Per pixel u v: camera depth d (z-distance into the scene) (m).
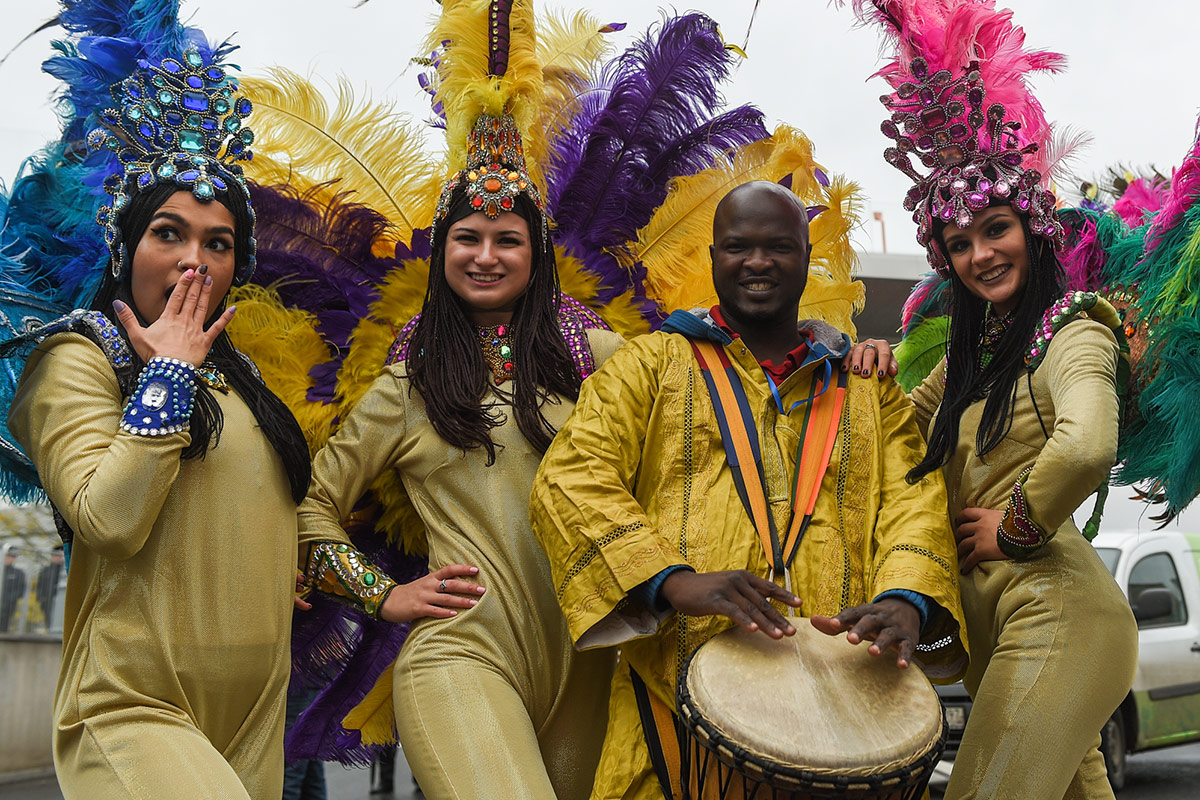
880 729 2.12
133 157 2.67
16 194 2.94
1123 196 3.48
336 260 3.34
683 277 3.50
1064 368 2.66
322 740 3.32
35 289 2.93
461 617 2.73
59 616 9.07
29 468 2.80
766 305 2.60
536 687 2.76
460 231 2.93
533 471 2.86
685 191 3.51
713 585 2.25
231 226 2.68
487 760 2.52
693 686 2.23
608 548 2.37
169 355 2.42
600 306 3.36
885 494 2.56
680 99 3.50
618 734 2.49
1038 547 2.63
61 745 2.45
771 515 2.48
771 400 2.58
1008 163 2.84
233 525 2.54
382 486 3.14
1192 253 2.92
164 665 2.44
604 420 2.56
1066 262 3.17
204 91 2.72
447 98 3.06
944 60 2.96
